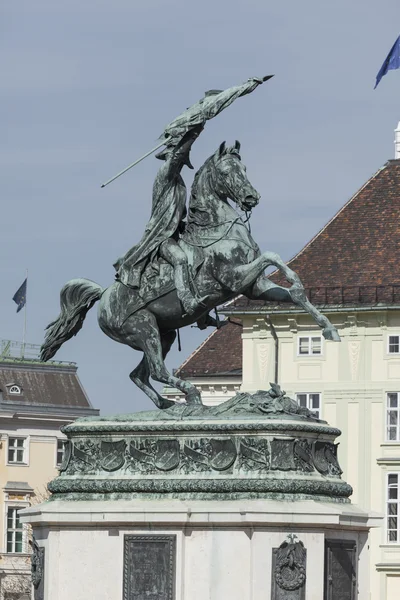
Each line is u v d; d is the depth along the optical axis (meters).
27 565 87.06
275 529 23.36
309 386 68.12
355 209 71.00
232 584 23.41
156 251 24.97
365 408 67.25
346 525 23.78
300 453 23.78
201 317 25.33
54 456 89.81
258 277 24.47
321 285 68.31
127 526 23.80
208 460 23.88
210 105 24.91
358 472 67.12
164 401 25.33
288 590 23.34
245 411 24.27
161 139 25.14
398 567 65.75
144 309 25.02
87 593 23.92
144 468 24.14
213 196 24.80
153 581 23.67
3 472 88.12
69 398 90.88
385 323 67.12
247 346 69.25
